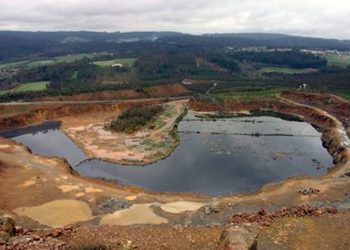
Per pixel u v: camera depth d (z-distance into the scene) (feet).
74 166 258.98
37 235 112.78
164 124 369.30
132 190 200.85
